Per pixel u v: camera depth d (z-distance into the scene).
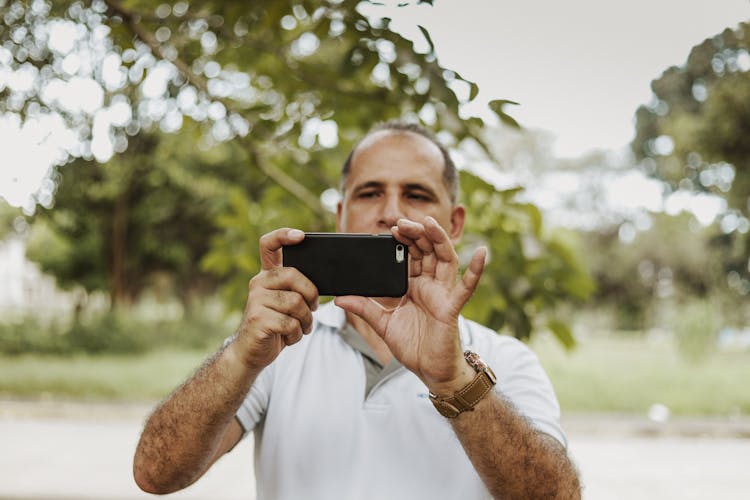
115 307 26.17
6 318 25.94
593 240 42.12
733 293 32.88
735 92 21.11
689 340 22.91
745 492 8.38
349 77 3.08
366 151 2.20
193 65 3.90
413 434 1.95
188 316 27.92
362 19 2.81
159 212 25.39
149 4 3.44
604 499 8.00
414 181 2.15
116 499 7.31
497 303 3.23
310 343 2.10
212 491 7.74
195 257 27.97
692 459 10.35
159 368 19.62
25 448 9.98
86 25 3.66
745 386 17.94
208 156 22.30
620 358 25.72
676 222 39.56
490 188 3.23
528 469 1.66
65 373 18.02
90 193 22.84
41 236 26.61
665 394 16.44
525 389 2.03
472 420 1.63
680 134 23.69
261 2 3.12
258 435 2.10
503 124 2.94
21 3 3.56
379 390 1.99
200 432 1.74
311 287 1.70
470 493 1.92
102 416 13.29
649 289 42.03
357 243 1.71
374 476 1.92
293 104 3.76
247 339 1.69
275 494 1.97
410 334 1.68
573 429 13.05
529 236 3.44
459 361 1.63
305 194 3.94
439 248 1.66
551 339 3.54
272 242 1.71
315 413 1.99
